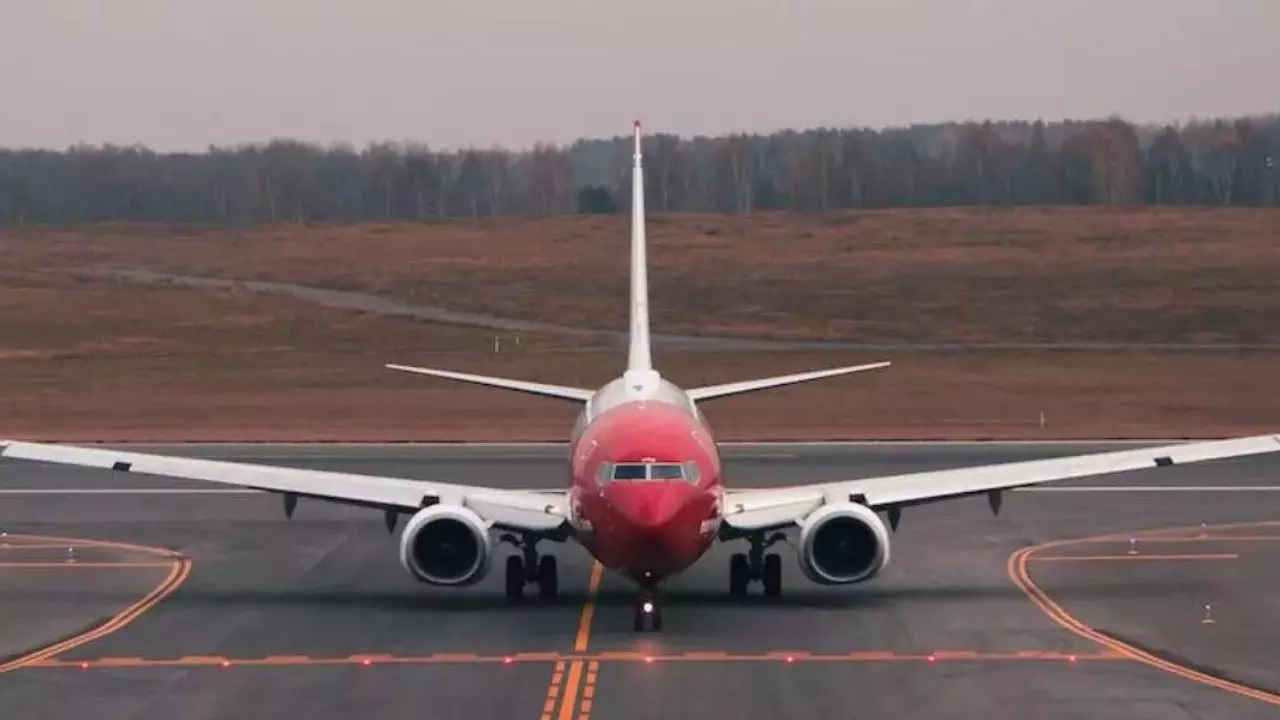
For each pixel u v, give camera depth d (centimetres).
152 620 15350
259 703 12044
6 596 16712
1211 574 17588
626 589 16850
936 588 16750
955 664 13150
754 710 11650
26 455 16588
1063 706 11756
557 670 12975
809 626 14712
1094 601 16000
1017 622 14900
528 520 15288
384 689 12419
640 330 18938
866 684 12450
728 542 19700
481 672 12938
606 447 14438
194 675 12988
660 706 11769
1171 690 12256
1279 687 12338
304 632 14688
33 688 12588
